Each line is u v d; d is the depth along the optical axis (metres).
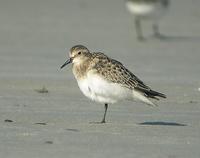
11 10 29.58
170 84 15.37
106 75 10.98
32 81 15.31
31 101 13.07
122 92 11.01
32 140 9.59
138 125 11.02
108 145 9.39
